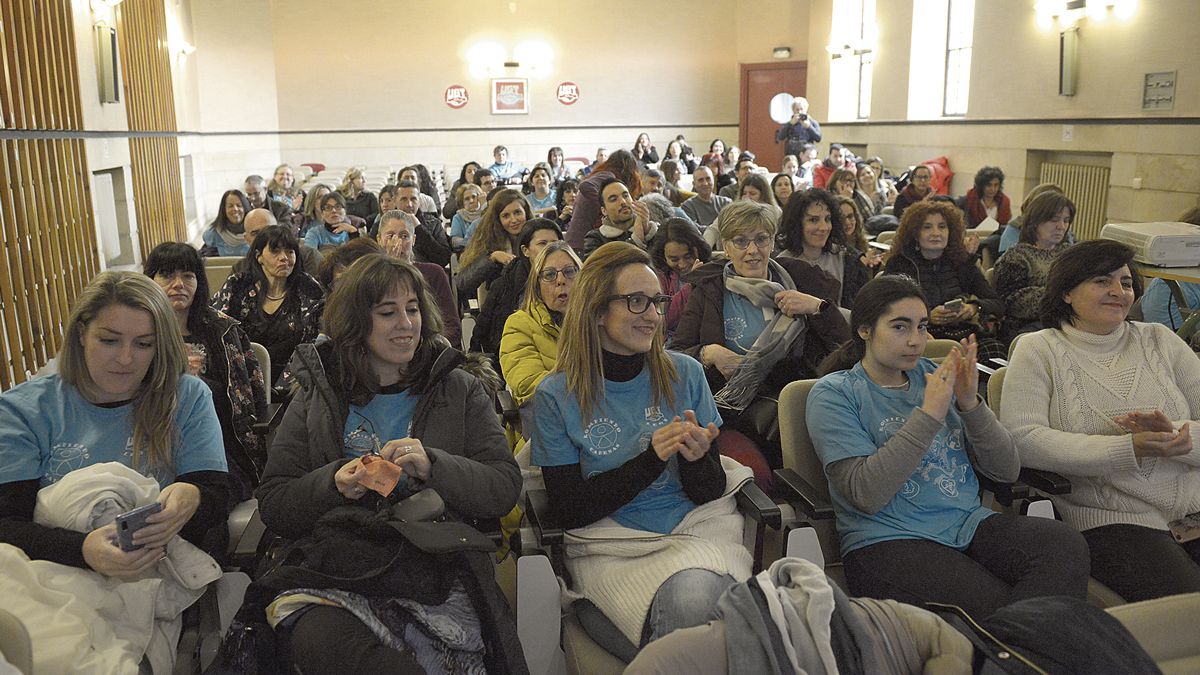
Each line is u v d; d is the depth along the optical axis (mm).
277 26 15055
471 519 2082
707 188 7332
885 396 2371
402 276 2074
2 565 1717
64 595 1706
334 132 15562
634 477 2109
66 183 5609
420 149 15945
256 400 2883
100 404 2027
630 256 2215
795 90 16203
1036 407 2488
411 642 1827
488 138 16125
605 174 5012
